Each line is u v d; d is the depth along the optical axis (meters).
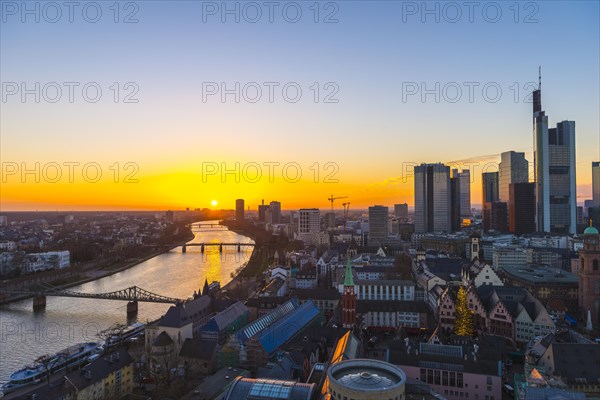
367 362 110.62
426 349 143.25
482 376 131.00
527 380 106.88
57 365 170.12
